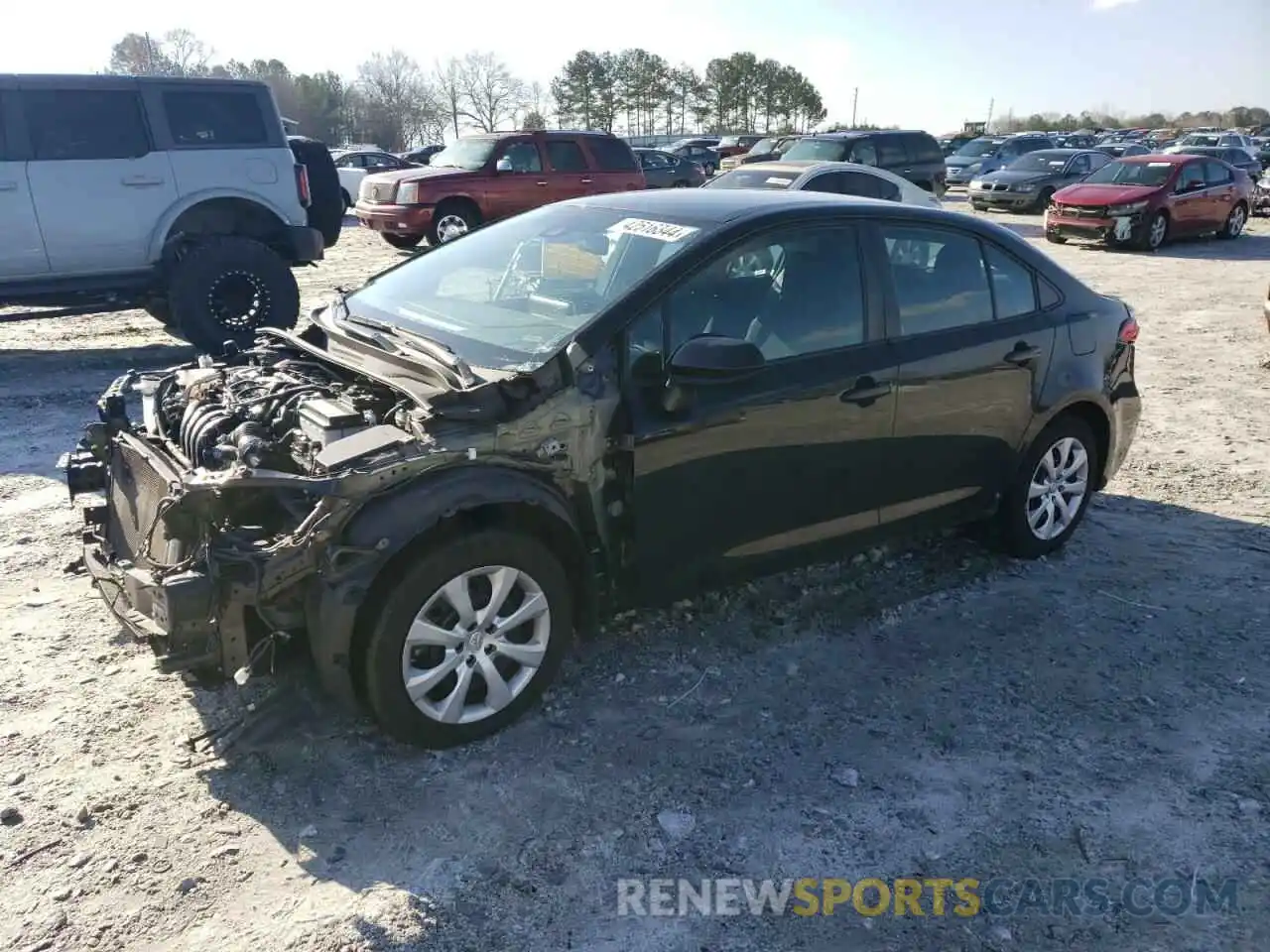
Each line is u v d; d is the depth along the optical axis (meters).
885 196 13.23
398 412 3.42
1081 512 5.29
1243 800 3.31
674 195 4.56
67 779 3.24
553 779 3.32
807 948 2.70
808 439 4.01
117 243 9.00
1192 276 15.64
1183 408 8.12
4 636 4.11
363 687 3.27
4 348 9.95
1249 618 4.56
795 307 4.04
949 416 4.48
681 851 3.03
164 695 3.72
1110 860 3.04
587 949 2.67
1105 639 4.36
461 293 4.27
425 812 3.15
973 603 4.66
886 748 3.56
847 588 4.78
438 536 3.27
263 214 9.75
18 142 8.52
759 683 3.94
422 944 2.67
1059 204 19.34
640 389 3.62
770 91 88.88
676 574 3.86
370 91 77.88
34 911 2.72
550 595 3.53
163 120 9.09
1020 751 3.56
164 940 2.65
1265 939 2.75
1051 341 4.86
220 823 3.07
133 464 3.70
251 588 3.05
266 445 3.31
